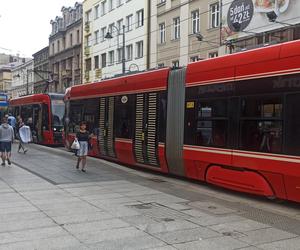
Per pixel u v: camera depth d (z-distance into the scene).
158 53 37.97
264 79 9.14
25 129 19.11
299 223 7.45
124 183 11.26
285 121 8.59
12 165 14.55
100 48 52.59
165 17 36.81
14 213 7.80
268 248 6.05
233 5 25.41
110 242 6.21
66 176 12.19
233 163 9.84
